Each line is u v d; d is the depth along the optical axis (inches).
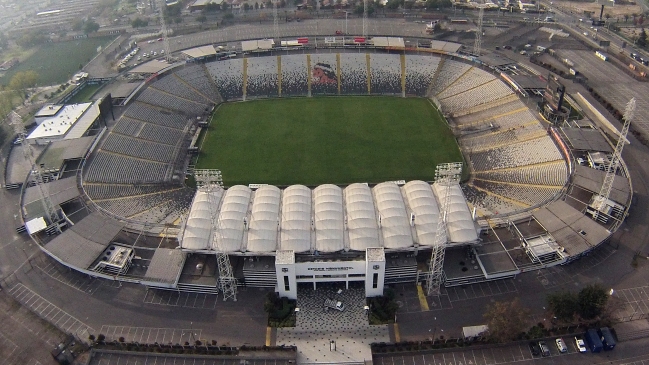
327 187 4921.3
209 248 4311.0
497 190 5438.0
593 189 5002.5
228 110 7421.3
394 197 4726.9
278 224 4493.1
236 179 5861.2
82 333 4033.0
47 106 7032.5
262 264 4308.6
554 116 6269.7
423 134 6643.7
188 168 6097.4
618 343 3814.0
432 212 4539.9
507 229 4697.3
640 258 4503.0
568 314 3831.2
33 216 4945.9
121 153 5989.2
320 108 7386.8
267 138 6673.2
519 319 3713.1
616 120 6555.1
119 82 7839.6
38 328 4082.2
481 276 4271.7
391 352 3811.5
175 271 4308.6
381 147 6402.6
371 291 4215.1
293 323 4067.4
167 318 4133.9
